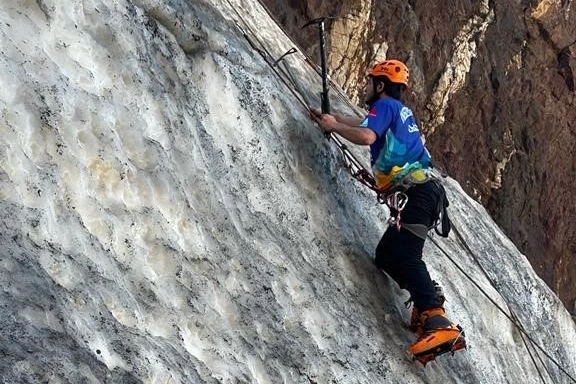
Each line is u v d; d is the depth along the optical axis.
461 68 15.36
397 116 4.46
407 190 4.53
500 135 16.34
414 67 14.46
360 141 4.38
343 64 13.02
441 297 4.49
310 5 12.22
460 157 15.78
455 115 15.52
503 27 16.52
